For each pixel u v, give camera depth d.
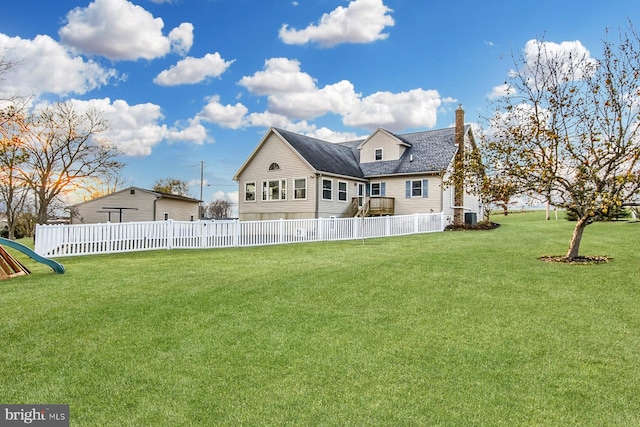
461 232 19.83
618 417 3.31
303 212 24.47
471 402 3.55
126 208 32.22
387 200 25.23
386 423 3.25
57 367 4.18
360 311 6.02
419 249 12.27
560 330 5.19
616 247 11.35
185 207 35.84
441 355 4.50
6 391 3.72
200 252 12.98
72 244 12.15
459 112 25.14
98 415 3.36
